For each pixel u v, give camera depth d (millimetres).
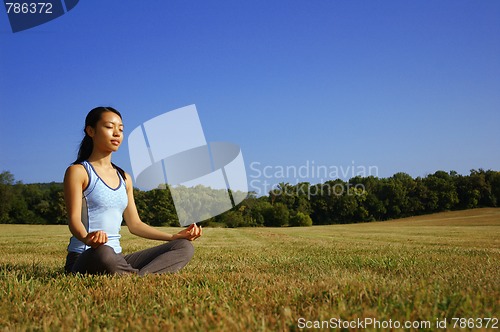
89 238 4230
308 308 2855
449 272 4895
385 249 11359
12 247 13148
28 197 70438
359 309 2709
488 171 92188
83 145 4625
